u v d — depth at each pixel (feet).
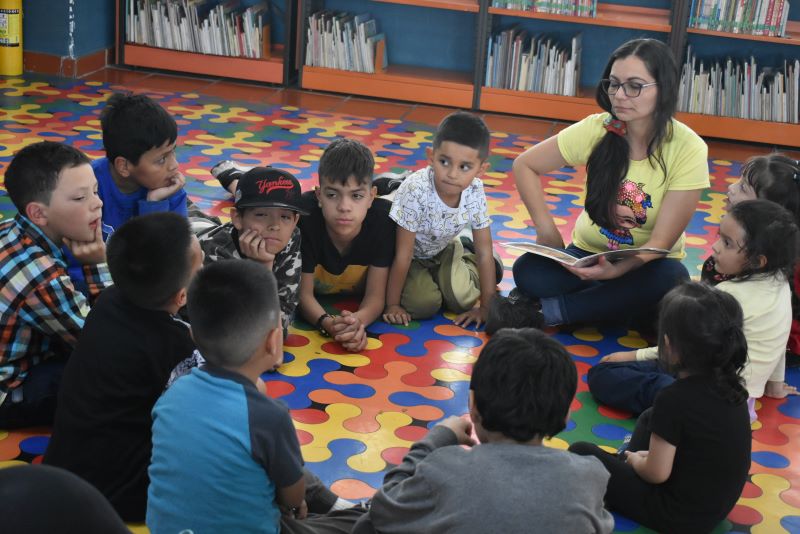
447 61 20.34
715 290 6.68
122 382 6.30
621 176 9.80
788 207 9.27
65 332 7.43
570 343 10.01
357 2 20.29
